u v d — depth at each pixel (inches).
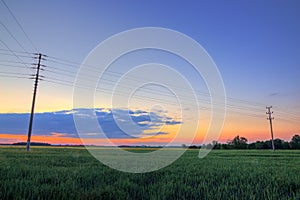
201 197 224.2
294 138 2994.6
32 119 1041.5
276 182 288.2
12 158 573.0
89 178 293.7
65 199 197.0
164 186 256.2
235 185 270.8
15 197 191.9
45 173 322.7
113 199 207.5
